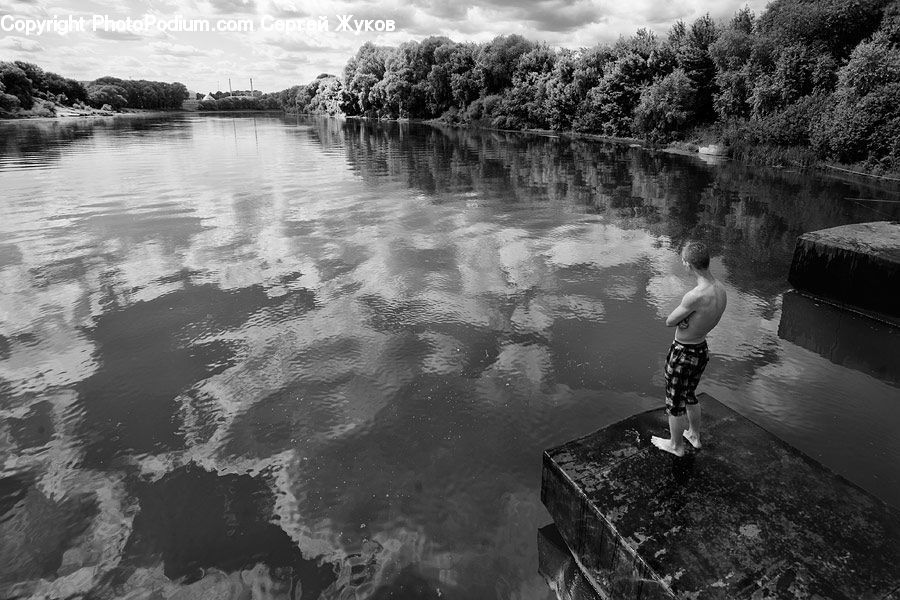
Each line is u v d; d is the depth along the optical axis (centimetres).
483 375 706
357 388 677
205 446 570
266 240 1305
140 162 2905
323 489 507
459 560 427
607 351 765
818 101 2514
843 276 893
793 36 2773
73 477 524
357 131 5869
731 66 3172
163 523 468
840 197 1773
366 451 562
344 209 1673
